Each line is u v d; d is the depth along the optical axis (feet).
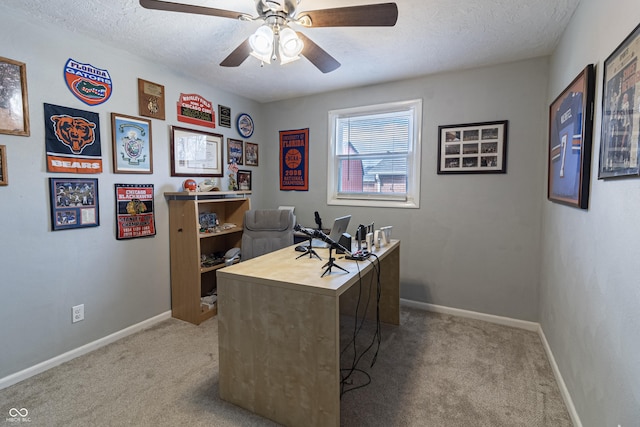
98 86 7.57
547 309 7.78
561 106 6.64
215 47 7.80
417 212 10.31
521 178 8.86
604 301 4.32
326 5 5.97
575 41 6.06
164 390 6.18
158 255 9.19
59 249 7.00
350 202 11.44
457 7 6.07
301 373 5.17
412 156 10.57
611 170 4.09
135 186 8.48
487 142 9.17
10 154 6.20
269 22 5.30
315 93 11.73
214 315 9.69
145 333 8.55
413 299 10.51
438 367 7.02
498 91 8.98
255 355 5.53
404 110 10.50
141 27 6.81
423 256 10.30
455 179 9.69
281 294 5.24
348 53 8.20
